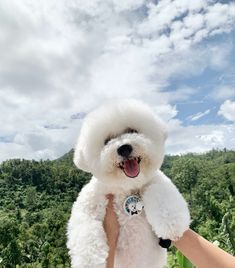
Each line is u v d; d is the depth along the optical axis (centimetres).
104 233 44
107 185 46
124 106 49
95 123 48
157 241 45
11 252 991
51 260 938
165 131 50
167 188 44
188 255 42
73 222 45
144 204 44
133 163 45
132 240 45
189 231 42
